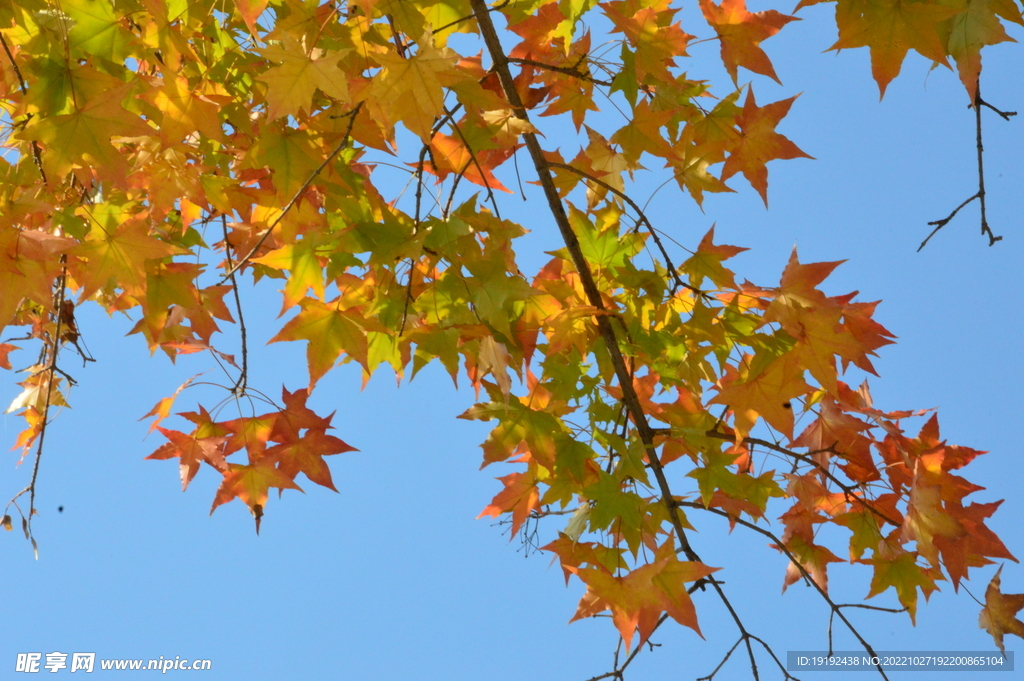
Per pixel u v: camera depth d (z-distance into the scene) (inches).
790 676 119.3
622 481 122.8
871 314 123.0
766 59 122.4
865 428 123.8
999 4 115.5
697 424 125.0
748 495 124.3
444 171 123.2
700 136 124.6
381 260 118.0
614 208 125.3
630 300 124.3
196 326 126.0
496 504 125.3
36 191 117.0
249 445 123.7
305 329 120.0
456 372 120.1
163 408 123.6
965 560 121.7
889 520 123.5
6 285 116.8
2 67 118.6
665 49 122.3
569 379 122.4
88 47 118.6
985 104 115.8
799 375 119.5
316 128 119.6
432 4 119.9
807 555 126.1
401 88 116.0
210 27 121.6
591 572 118.0
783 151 123.3
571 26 125.5
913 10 115.8
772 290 119.9
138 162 122.9
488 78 125.0
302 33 119.0
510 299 119.4
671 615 117.6
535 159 122.4
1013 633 122.0
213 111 118.6
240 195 124.2
